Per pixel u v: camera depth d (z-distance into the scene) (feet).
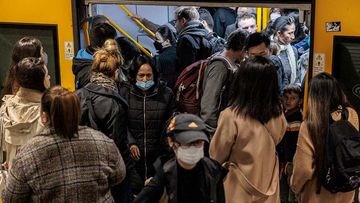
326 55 11.21
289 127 11.64
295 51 14.85
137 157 10.62
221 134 7.81
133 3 11.73
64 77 12.30
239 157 7.82
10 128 7.84
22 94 7.79
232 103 7.91
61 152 6.40
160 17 17.03
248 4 11.39
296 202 11.71
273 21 15.11
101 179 6.70
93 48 10.27
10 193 6.39
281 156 11.75
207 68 10.21
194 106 11.03
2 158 8.20
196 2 11.51
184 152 6.28
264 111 7.63
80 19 12.01
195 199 6.53
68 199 6.44
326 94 8.02
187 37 13.47
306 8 11.27
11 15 12.33
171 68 14.01
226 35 16.94
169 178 6.47
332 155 7.95
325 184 8.10
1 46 12.51
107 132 8.82
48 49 12.26
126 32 16.92
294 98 11.67
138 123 10.57
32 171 6.28
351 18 10.82
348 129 7.98
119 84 10.45
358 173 7.86
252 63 7.57
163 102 10.63
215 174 6.62
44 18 12.13
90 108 8.73
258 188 7.79
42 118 6.61
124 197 9.52
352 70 11.05
